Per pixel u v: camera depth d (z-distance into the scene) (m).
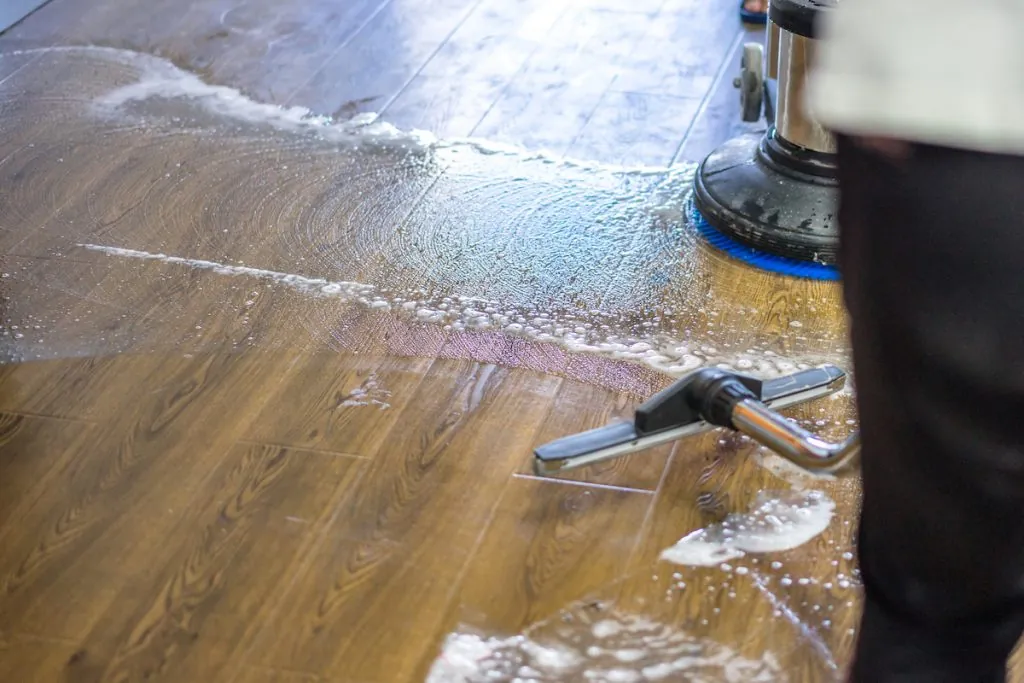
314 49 2.63
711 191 1.90
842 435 1.46
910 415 0.75
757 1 2.66
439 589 1.27
